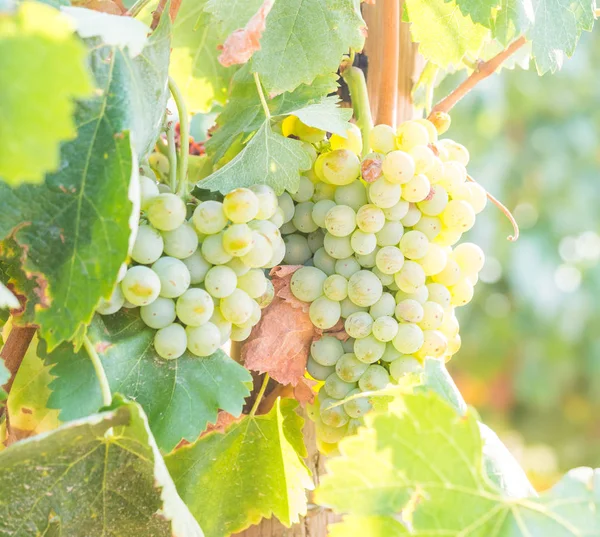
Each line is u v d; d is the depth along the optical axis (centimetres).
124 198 52
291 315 61
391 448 53
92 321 56
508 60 73
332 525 53
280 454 62
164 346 56
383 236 60
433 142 61
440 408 53
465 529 53
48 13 45
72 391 56
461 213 61
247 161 60
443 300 61
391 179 58
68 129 43
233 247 56
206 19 62
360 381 60
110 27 53
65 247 53
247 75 65
